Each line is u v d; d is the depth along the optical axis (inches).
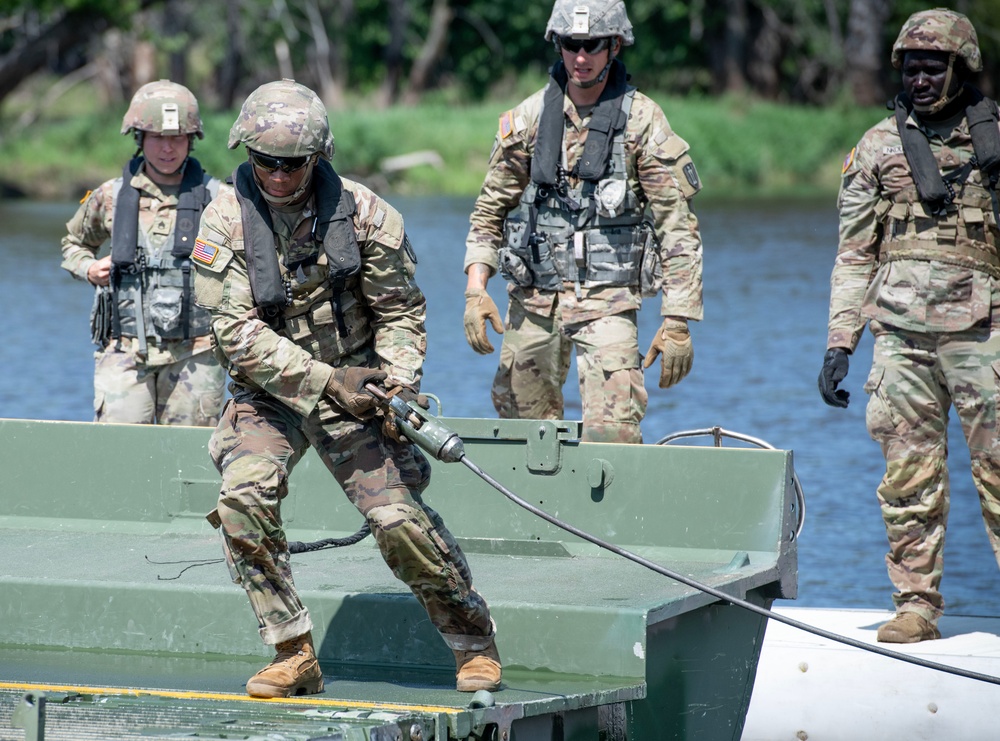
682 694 644.1
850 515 1262.3
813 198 4808.1
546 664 609.6
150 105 903.7
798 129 5915.4
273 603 568.4
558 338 844.6
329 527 789.2
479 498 764.6
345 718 518.9
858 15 6619.1
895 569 796.6
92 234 952.9
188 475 800.9
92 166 5029.5
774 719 789.2
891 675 767.1
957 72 752.3
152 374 932.6
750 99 6860.2
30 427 824.3
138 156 936.9
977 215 756.0
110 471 812.0
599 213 808.9
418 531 561.9
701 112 5954.7
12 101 7263.8
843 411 1654.8
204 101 6752.0
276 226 568.4
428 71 7111.2
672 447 728.3
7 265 2950.3
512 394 862.5
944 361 766.5
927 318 762.8
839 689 777.6
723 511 719.1
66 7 4768.7
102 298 927.0
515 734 551.2
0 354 1987.0
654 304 2497.5
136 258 919.7
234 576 572.1
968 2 6717.5
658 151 799.7
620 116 804.6
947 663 759.1
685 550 724.0
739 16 7052.2
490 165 845.8
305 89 561.3
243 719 523.8
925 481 780.0
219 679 610.2
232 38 6481.3
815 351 2028.8
